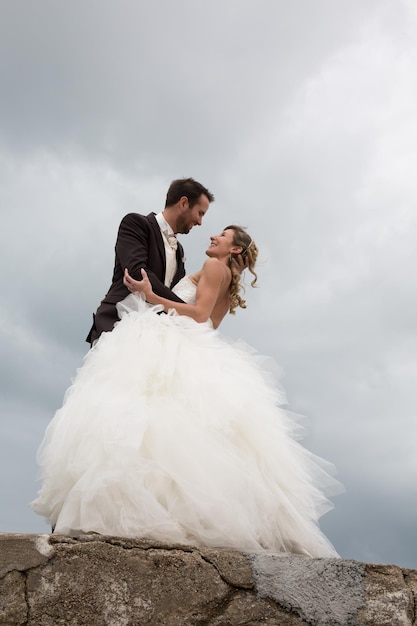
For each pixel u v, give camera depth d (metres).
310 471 4.22
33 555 3.15
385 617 3.26
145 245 4.89
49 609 3.10
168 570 3.23
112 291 4.79
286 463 4.07
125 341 4.20
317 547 3.95
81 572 3.16
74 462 3.70
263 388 4.33
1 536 3.16
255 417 4.06
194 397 3.96
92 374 4.12
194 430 3.79
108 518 3.53
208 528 3.61
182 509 3.60
